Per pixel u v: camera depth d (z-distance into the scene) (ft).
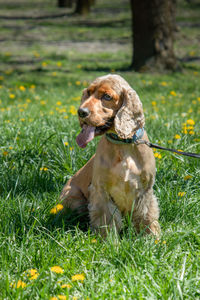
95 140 18.39
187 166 16.51
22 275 10.39
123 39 72.69
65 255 11.27
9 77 43.62
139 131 12.22
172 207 13.85
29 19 100.94
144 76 43.14
